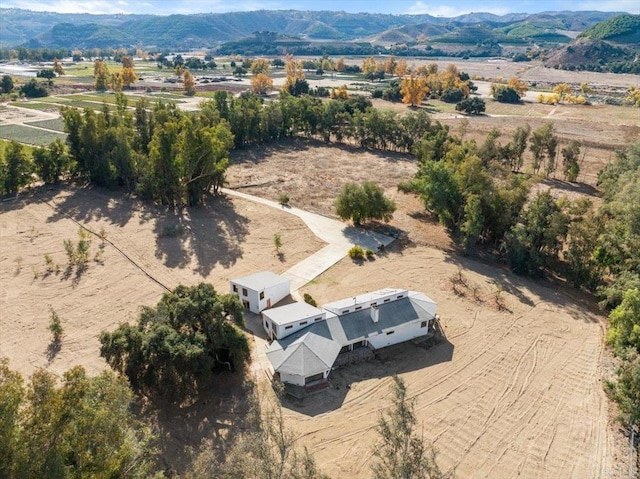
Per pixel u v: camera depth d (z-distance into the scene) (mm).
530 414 33250
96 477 18391
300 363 35312
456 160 68188
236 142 101312
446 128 95188
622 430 31891
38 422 17656
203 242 58625
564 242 53969
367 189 63031
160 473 22656
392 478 18016
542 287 51250
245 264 53781
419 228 65125
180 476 27672
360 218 63656
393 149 105438
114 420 20609
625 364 33031
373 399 34406
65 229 60812
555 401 34469
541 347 40656
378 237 61656
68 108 75562
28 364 36750
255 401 28859
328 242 59906
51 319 42031
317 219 66750
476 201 55781
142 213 66625
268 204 71688
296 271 52656
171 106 90062
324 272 52562
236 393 34312
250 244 58625
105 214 65938
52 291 47031
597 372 37531
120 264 52844
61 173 77562
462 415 33031
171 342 32375
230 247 57625
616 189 64875
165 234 60031
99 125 74062
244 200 73000
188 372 32688
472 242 57219
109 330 41250
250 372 36469
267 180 82500
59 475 17109
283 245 58656
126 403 22859
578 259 50562
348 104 122812
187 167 66438
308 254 56625
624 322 39719
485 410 33562
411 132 99750
